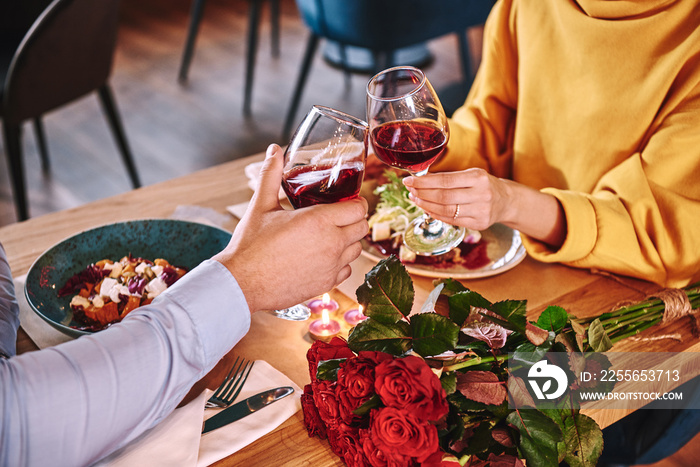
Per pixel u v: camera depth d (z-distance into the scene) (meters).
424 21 2.85
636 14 1.10
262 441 0.77
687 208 1.00
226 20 4.84
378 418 0.63
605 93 1.13
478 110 1.36
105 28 2.43
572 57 1.17
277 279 0.75
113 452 0.72
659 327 0.93
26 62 2.21
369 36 2.84
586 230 1.00
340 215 0.77
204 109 3.75
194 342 0.70
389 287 0.74
